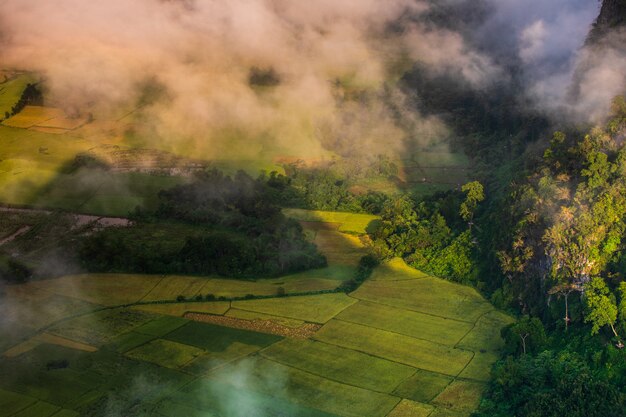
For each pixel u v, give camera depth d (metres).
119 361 126.81
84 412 111.50
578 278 130.75
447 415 108.19
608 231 132.00
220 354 128.88
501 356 124.75
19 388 118.44
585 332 122.44
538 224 140.88
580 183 141.75
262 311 147.12
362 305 147.88
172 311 148.12
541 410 102.56
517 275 144.25
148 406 112.50
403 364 123.69
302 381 119.12
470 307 144.75
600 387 102.69
